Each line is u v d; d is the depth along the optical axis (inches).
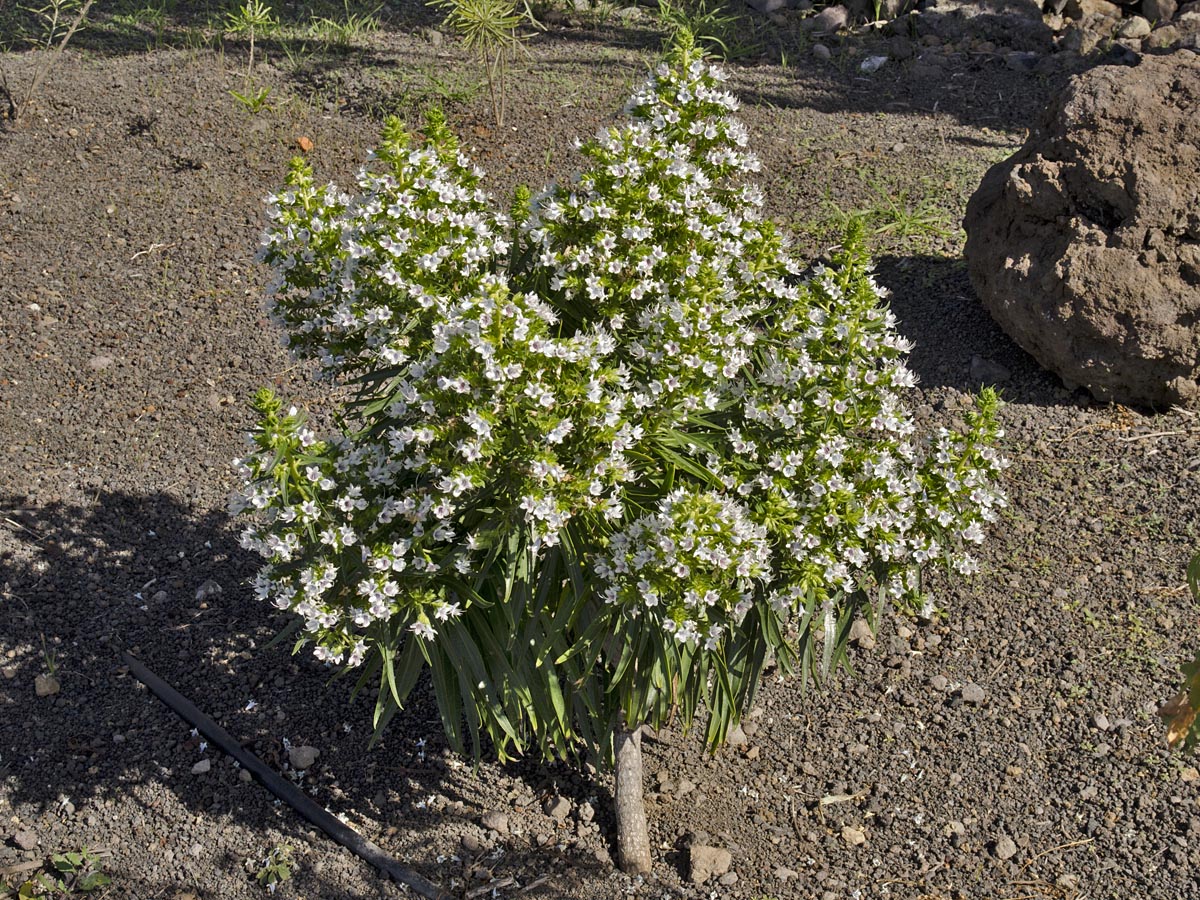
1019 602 161.3
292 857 135.9
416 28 311.0
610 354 122.3
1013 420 188.2
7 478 181.3
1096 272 181.2
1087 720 146.0
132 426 193.5
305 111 268.8
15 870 133.5
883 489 118.2
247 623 162.9
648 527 105.6
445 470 111.0
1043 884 130.3
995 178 199.2
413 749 149.0
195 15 317.4
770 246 124.8
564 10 321.1
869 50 297.7
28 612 161.9
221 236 234.7
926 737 147.2
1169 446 181.2
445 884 134.1
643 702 124.1
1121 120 185.6
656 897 132.6
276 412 109.3
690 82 124.7
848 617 129.6
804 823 139.8
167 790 142.4
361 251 116.4
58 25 308.5
